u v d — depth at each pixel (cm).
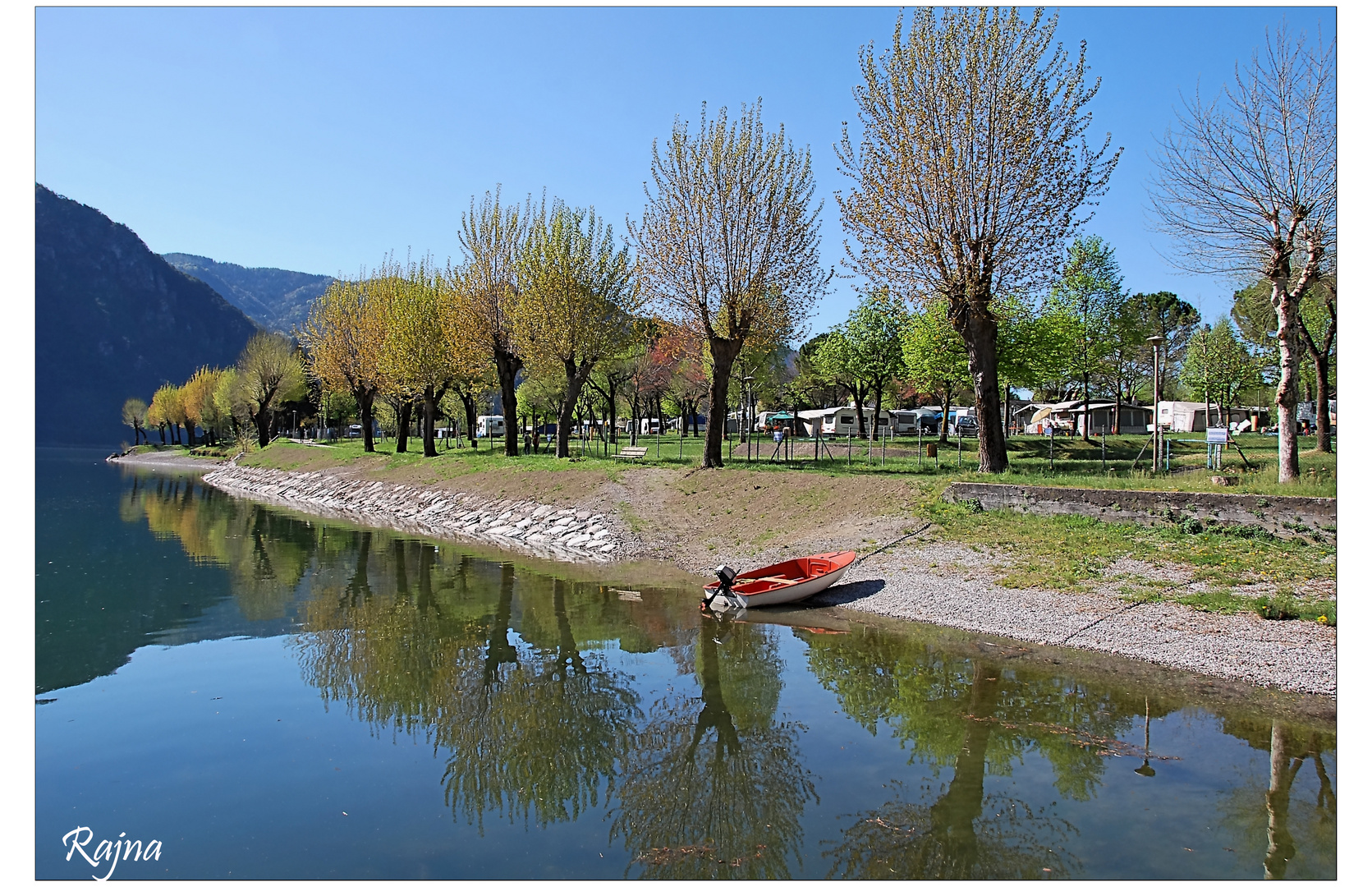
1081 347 4822
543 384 6253
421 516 3950
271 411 9238
